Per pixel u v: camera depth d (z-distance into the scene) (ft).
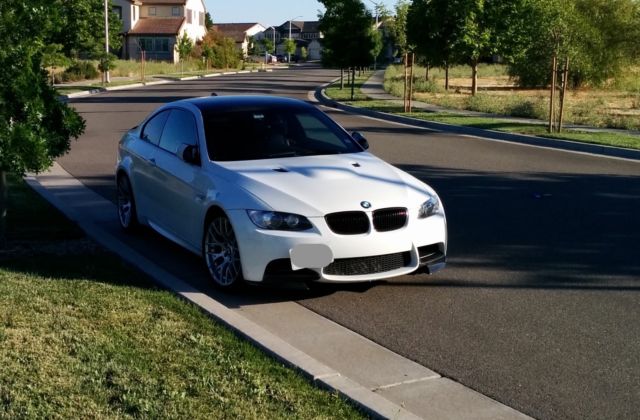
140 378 14.65
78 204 34.06
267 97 27.25
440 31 106.73
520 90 129.39
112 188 37.99
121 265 22.89
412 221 21.17
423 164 46.93
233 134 24.26
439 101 100.22
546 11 103.76
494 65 222.48
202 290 22.17
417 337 18.53
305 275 20.24
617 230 29.60
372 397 14.11
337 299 21.40
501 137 63.16
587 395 15.34
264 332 17.22
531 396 15.26
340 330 19.02
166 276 21.63
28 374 14.70
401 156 50.57
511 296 21.70
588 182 40.73
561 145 57.31
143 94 115.55
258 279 20.53
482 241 27.86
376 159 24.50
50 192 36.19
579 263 25.04
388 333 18.81
